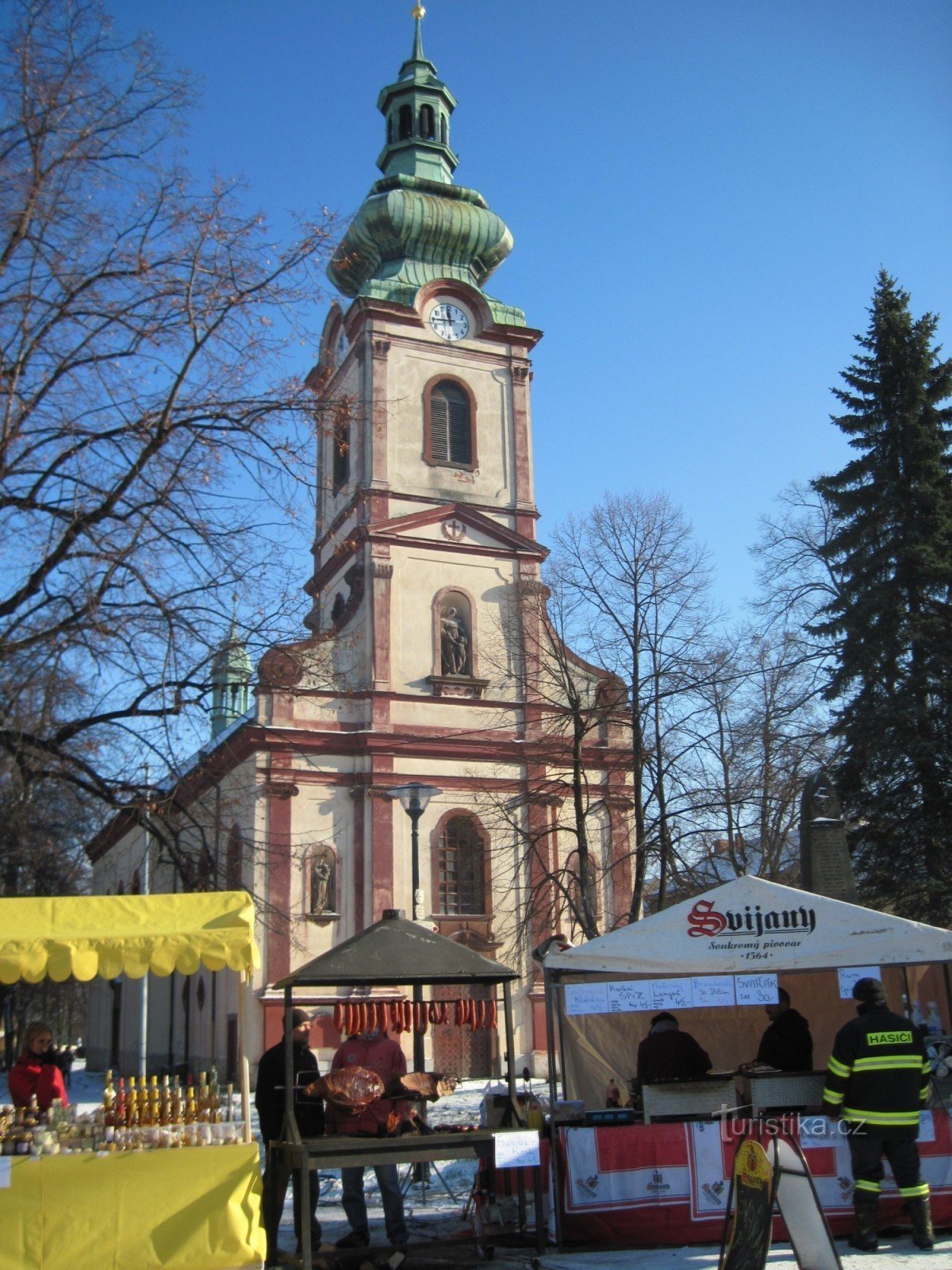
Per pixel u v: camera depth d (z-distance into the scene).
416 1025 11.74
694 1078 11.94
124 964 9.69
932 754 27.11
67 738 15.73
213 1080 10.22
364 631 37.62
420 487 40.00
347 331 42.88
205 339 16.09
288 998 10.43
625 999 11.13
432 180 45.44
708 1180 10.80
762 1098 11.39
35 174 15.35
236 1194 9.52
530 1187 12.71
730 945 11.27
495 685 38.38
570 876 30.42
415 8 48.56
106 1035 53.72
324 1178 15.85
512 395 42.31
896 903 28.08
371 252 44.28
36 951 9.55
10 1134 9.34
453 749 36.94
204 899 10.48
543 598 37.72
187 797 17.11
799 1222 8.43
